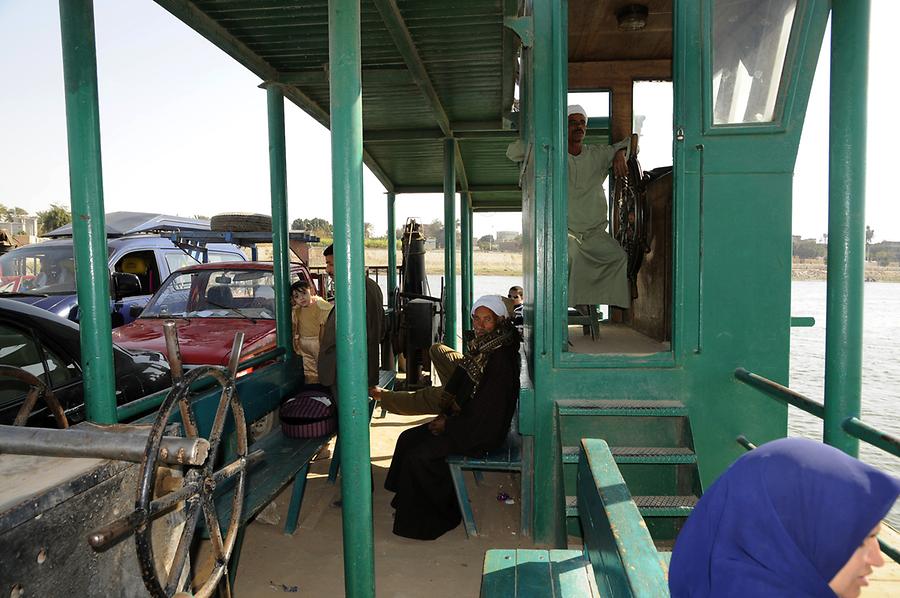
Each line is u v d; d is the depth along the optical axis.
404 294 9.09
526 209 5.65
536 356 4.14
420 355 8.97
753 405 4.00
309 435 4.74
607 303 4.74
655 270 5.05
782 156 3.91
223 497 3.67
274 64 5.25
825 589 1.16
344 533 3.10
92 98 2.70
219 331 5.75
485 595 2.46
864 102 2.61
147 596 1.95
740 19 3.85
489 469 4.44
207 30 4.36
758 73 3.87
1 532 1.42
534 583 2.54
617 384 4.09
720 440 4.02
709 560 1.29
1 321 3.22
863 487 1.19
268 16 4.39
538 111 4.09
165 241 9.78
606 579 2.02
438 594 3.71
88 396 2.76
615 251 4.71
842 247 2.61
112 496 1.80
